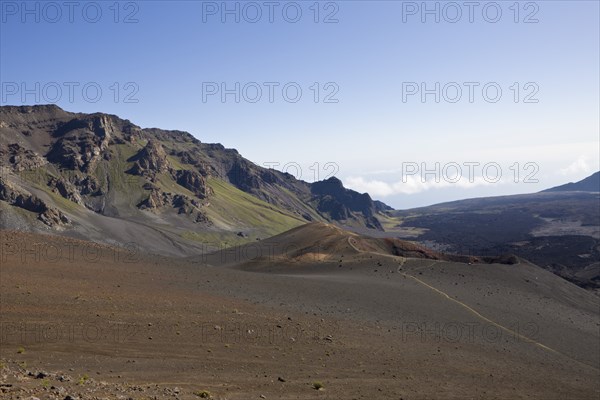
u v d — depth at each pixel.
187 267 61.78
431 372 33.94
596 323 59.03
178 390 23.69
